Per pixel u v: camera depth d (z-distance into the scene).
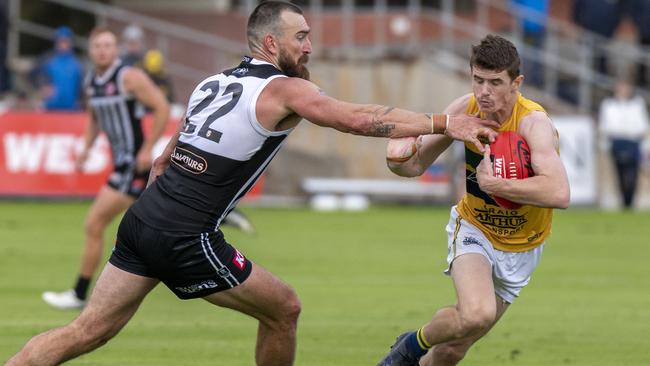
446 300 34.97
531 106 20.03
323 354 26.69
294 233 53.06
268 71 19.36
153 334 29.14
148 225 19.28
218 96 19.38
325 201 67.25
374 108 18.97
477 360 26.19
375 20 81.88
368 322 31.05
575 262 44.75
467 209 20.83
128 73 32.84
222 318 31.80
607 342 28.56
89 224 32.38
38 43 77.88
